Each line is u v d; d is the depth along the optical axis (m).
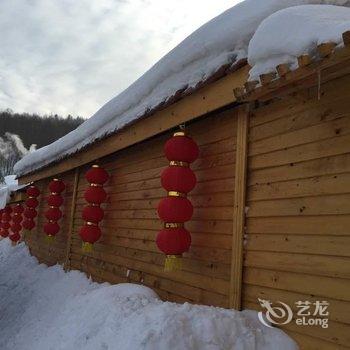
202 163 4.39
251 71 2.98
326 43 2.29
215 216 4.07
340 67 2.54
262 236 3.44
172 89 4.34
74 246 8.13
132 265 5.73
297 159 3.20
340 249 2.78
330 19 2.61
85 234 6.43
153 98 4.75
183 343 3.03
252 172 3.64
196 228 4.33
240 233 3.62
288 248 3.17
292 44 2.63
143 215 5.60
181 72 4.20
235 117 3.99
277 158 3.39
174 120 4.48
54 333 4.75
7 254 12.59
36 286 8.61
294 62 2.65
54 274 8.57
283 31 2.74
